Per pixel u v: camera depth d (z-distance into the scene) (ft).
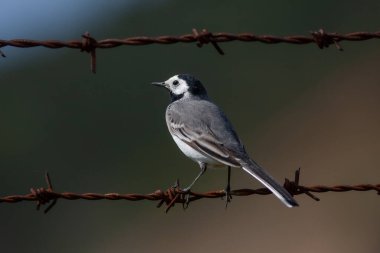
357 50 83.25
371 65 81.00
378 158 67.92
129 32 98.68
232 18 92.73
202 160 31.96
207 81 84.69
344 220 61.00
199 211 66.80
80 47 27.91
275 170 71.20
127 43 28.12
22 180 80.07
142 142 79.00
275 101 80.94
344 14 88.63
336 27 88.38
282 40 28.76
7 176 80.28
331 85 79.97
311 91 79.97
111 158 79.36
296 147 73.10
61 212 70.95
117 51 86.84
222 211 65.92
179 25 95.86
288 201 27.66
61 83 87.40
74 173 79.46
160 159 75.46
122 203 70.90
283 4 90.94
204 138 31.81
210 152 31.40
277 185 28.63
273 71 83.41
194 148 32.01
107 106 84.38
